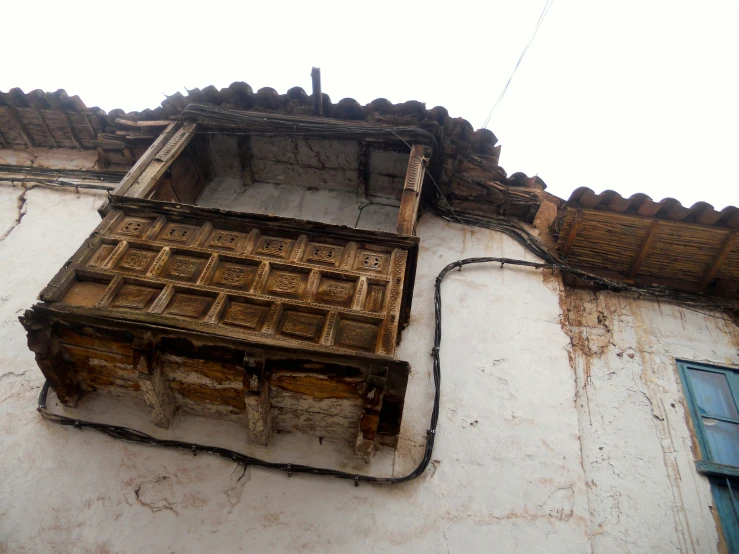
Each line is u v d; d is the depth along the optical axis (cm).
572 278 610
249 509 418
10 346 516
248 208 664
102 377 448
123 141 671
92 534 402
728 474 477
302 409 431
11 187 687
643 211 579
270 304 418
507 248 632
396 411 415
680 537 443
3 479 427
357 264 452
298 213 661
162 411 436
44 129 727
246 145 653
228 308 417
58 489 423
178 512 415
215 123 616
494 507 431
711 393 540
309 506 421
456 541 411
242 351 396
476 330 545
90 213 652
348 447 452
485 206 670
